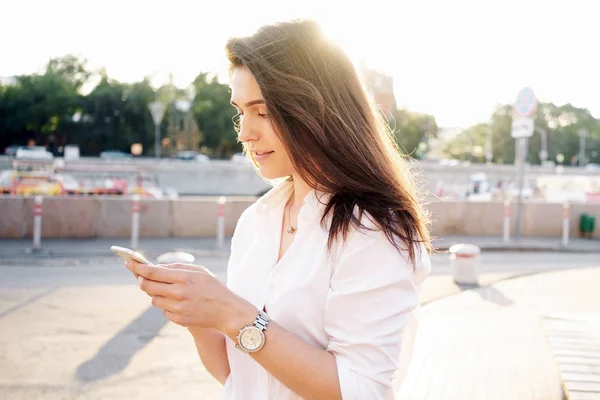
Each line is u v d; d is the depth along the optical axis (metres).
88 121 88.94
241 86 1.29
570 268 10.77
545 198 27.72
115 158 69.69
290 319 1.24
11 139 88.00
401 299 1.18
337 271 1.20
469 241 14.01
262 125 1.31
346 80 1.29
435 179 55.50
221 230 12.45
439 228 15.05
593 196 23.91
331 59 1.28
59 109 85.19
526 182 55.38
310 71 1.26
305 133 1.23
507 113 117.50
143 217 13.38
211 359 1.50
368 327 1.15
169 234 13.53
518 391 4.32
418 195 1.45
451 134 137.50
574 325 5.58
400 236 1.17
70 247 11.66
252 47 1.26
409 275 1.19
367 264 1.18
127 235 13.28
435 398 4.20
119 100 88.31
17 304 7.23
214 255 11.70
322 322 1.23
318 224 1.27
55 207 12.84
